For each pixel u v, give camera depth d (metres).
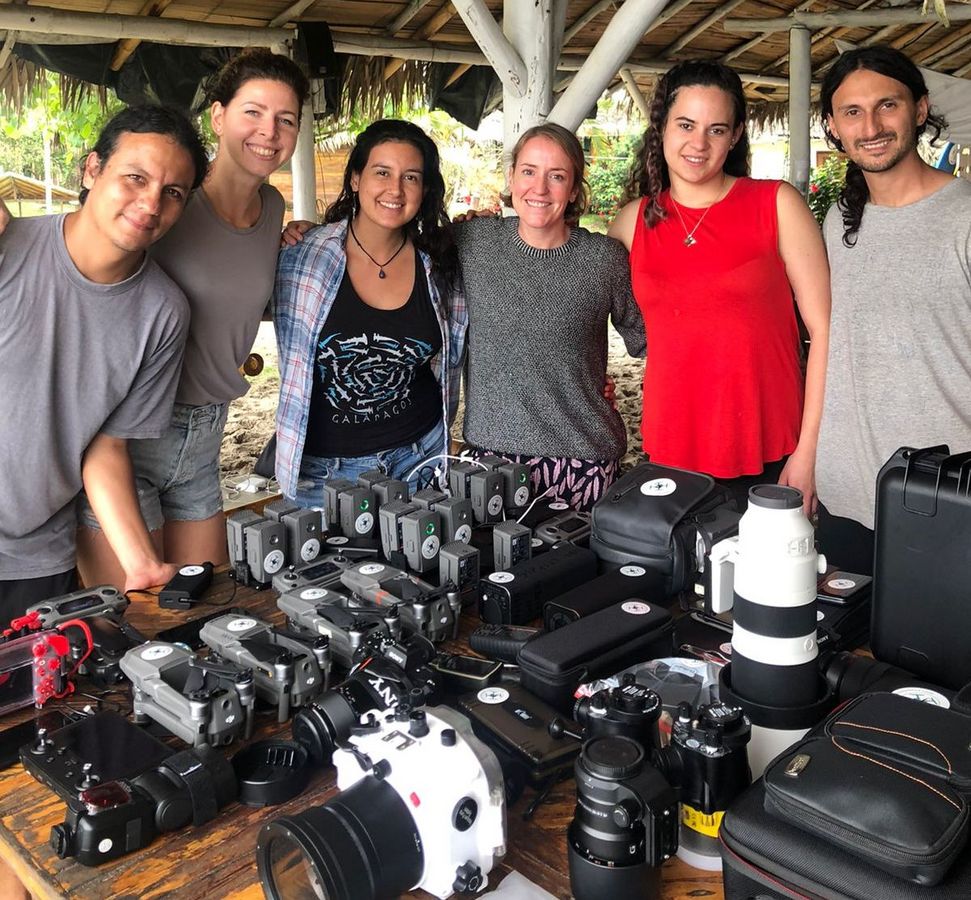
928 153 13.06
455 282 3.31
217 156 2.90
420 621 2.18
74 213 2.51
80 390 2.56
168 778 1.63
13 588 2.70
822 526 3.03
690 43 8.20
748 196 3.00
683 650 2.11
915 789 1.25
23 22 4.91
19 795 1.74
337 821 1.38
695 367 3.05
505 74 4.07
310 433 3.29
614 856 1.37
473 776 1.43
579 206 3.21
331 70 5.71
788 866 1.28
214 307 2.96
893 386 2.75
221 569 2.70
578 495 3.24
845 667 1.84
